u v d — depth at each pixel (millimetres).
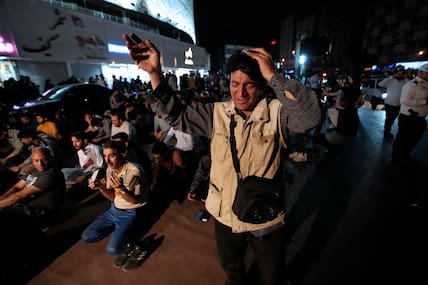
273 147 985
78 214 2877
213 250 2203
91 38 13562
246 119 1011
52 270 2021
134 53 1032
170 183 3344
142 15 22719
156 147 3180
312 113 825
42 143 3680
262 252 1132
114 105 7207
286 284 1457
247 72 856
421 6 34844
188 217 2719
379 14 40625
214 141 1076
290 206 2777
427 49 35062
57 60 11477
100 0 16672
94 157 3564
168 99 1083
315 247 2107
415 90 3373
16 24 9555
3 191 3330
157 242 2314
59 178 2584
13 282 1904
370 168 3666
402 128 3607
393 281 1723
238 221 1052
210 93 9898
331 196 2932
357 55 5938
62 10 11711
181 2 33594
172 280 1889
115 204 2273
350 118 4367
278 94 855
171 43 24734
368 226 2332
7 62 9883
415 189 2938
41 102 6344
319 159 4164
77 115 6645
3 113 5234
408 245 2043
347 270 1844
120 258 2039
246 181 984
